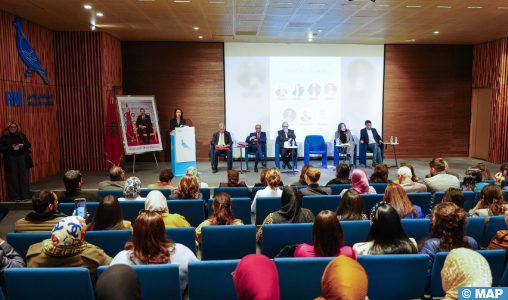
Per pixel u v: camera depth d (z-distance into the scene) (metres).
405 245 2.61
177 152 9.64
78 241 2.54
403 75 12.59
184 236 3.27
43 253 2.54
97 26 9.58
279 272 2.44
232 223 3.62
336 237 2.54
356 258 2.50
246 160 10.55
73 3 7.34
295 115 12.38
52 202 3.42
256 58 12.16
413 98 12.67
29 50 8.80
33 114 9.06
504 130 11.63
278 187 5.19
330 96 12.42
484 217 3.66
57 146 10.33
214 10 7.99
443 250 2.70
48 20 8.85
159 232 2.56
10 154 7.32
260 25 9.58
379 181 5.68
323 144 11.18
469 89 12.88
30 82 8.94
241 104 12.25
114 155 10.11
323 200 4.47
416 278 2.52
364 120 12.60
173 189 5.26
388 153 12.76
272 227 3.40
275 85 12.27
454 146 12.91
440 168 5.28
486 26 9.71
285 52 12.21
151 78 11.97
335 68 12.36
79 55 10.30
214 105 12.20
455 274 1.49
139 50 11.85
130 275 1.19
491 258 2.62
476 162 12.01
